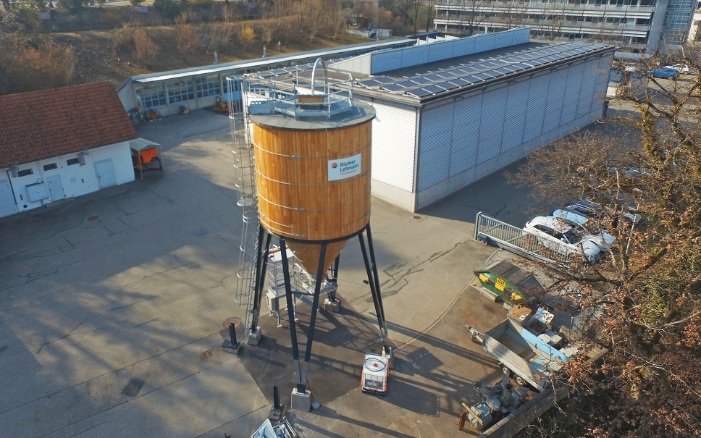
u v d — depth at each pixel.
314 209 14.10
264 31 68.06
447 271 22.47
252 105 14.75
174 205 28.36
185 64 57.00
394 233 25.70
